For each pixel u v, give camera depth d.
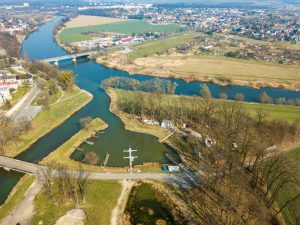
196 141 198.62
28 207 140.62
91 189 151.75
